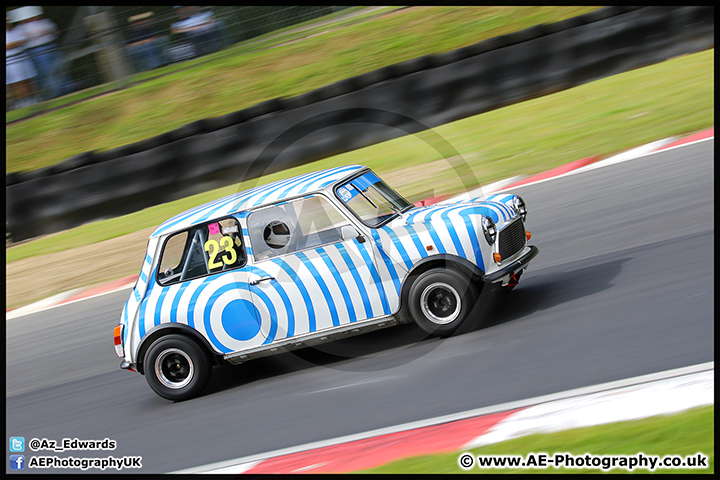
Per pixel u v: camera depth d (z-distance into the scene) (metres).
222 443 9.30
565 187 17.73
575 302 10.65
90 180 26.89
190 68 34.69
